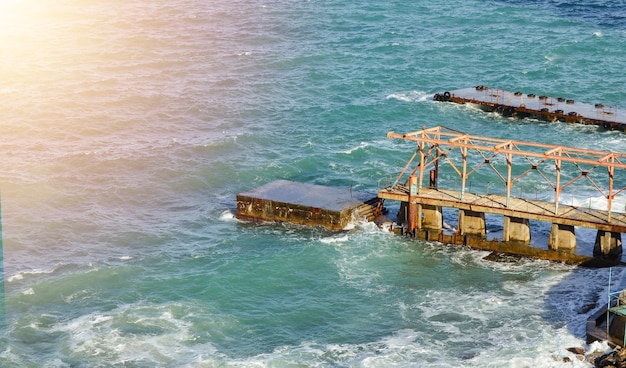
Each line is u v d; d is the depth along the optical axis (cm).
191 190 13100
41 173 13388
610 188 10612
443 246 11156
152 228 11800
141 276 10419
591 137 15162
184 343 9044
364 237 11319
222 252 11038
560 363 8488
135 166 13812
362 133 15300
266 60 19388
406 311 9669
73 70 18338
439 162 13838
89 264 10669
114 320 9406
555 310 9581
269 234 11506
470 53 19812
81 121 15650
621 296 8962
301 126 15625
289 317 9575
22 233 11400
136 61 19238
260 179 13475
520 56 19550
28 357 8756
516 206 11062
